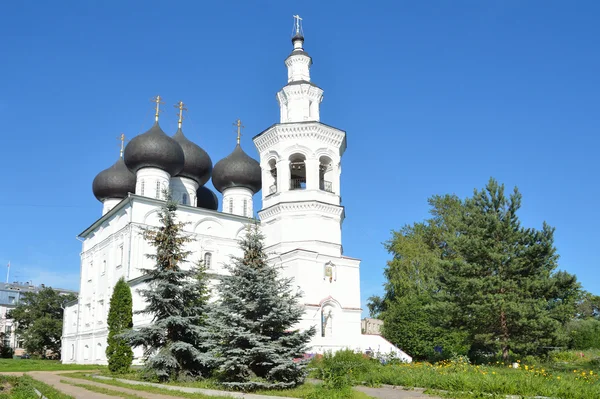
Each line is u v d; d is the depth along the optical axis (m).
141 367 28.86
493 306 29.27
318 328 36.91
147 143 44.44
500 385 17.56
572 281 30.28
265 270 21.53
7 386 24.08
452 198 58.19
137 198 41.47
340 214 41.03
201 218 44.06
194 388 20.31
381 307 58.09
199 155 49.09
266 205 41.56
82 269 50.72
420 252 53.97
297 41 44.81
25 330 67.69
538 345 29.59
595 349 44.97
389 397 18.06
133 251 40.34
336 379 19.16
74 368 37.94
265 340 20.61
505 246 31.67
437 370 22.73
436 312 33.66
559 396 16.47
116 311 29.86
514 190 33.06
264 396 17.84
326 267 39.00
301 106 42.28
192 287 24.81
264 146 42.56
